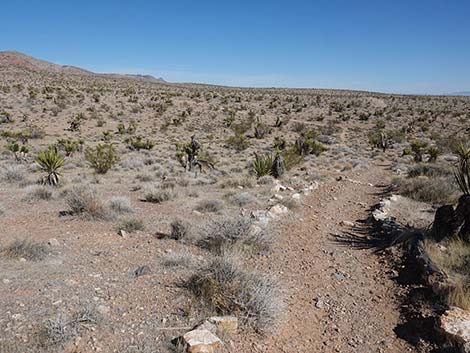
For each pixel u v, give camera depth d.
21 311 4.48
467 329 4.41
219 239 7.66
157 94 91.81
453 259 6.51
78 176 18.17
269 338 4.54
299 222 9.99
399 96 125.31
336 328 4.95
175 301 5.10
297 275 6.60
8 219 9.20
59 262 6.34
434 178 15.38
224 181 16.72
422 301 5.40
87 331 4.23
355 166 25.83
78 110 65.06
